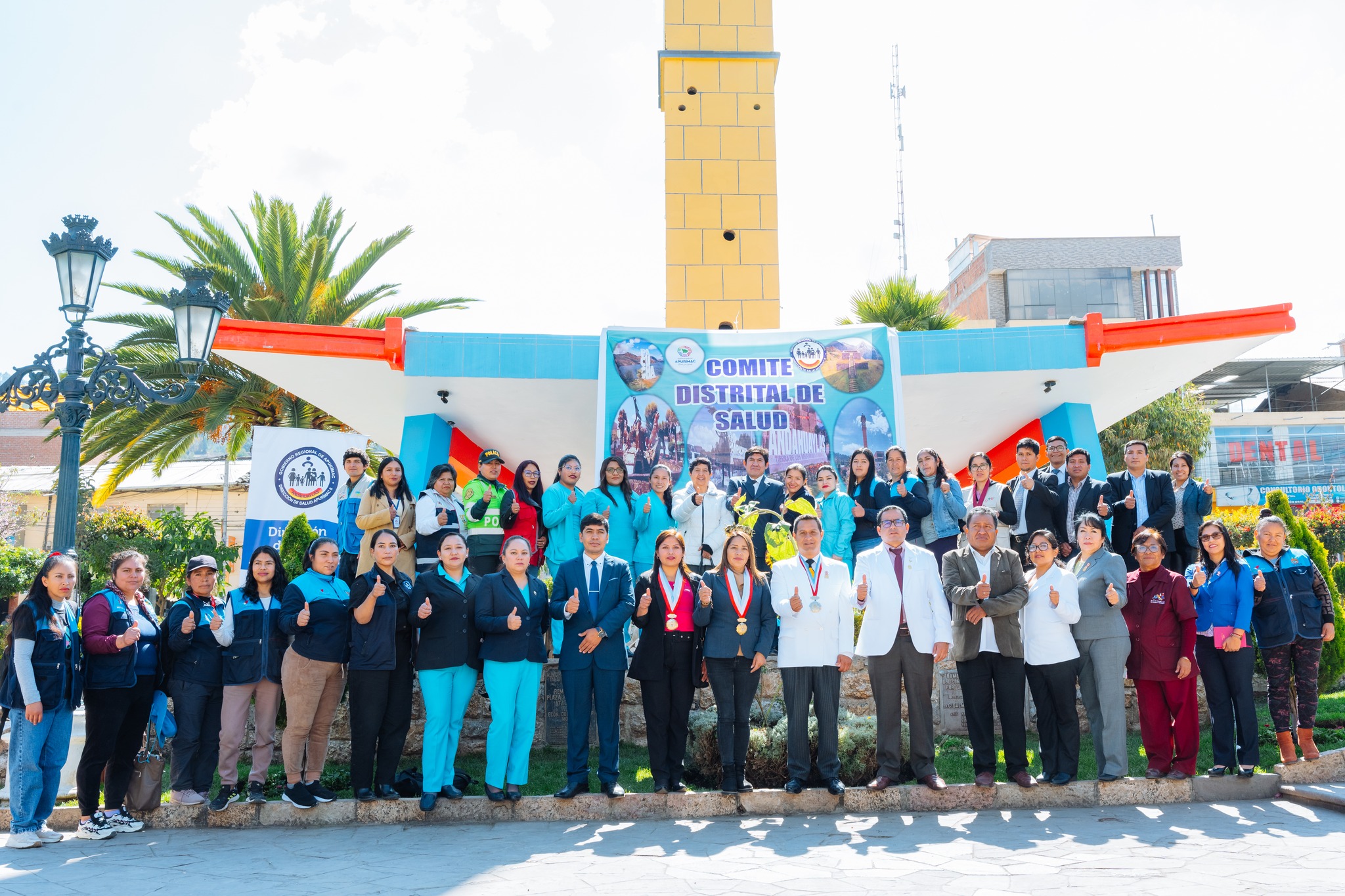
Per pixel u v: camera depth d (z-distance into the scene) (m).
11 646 5.89
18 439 39.09
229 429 19.73
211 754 6.49
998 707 6.58
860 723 7.27
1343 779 6.75
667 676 6.54
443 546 6.62
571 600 6.52
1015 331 11.09
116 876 4.95
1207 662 6.79
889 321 21.25
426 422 12.23
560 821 6.31
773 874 4.73
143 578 6.46
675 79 15.73
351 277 18.20
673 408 10.54
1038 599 6.66
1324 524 18.98
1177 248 41.94
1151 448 24.88
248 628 6.55
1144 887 4.33
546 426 12.98
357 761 6.38
